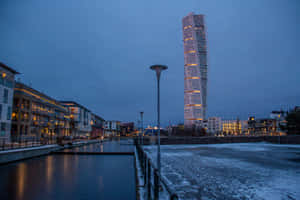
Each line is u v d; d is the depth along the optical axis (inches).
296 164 737.6
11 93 1444.4
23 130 1806.1
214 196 347.3
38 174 569.9
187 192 369.7
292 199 334.6
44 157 974.4
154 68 397.4
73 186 442.6
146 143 2092.8
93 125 4778.5
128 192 398.6
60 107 2910.9
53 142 1505.9
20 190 406.9
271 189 394.9
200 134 5167.3
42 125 2242.9
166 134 6717.5
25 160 861.8
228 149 1481.3
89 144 2092.8
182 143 2224.4
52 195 375.9
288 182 454.0
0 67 1318.9
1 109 1326.3
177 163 746.8
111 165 737.6
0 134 1311.5
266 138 2600.9
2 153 735.7
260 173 561.3
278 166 688.4
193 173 554.6
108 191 404.8
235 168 641.6
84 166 714.8
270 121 5477.4
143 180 434.0
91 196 371.9
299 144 2177.7
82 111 3784.5
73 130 3319.4
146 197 308.5
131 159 909.8
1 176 541.3
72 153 1115.3
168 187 205.6
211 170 602.9
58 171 619.2
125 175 564.7
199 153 1151.0
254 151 1307.8
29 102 1915.6
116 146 1768.0
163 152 1214.9
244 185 424.8
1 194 378.6
